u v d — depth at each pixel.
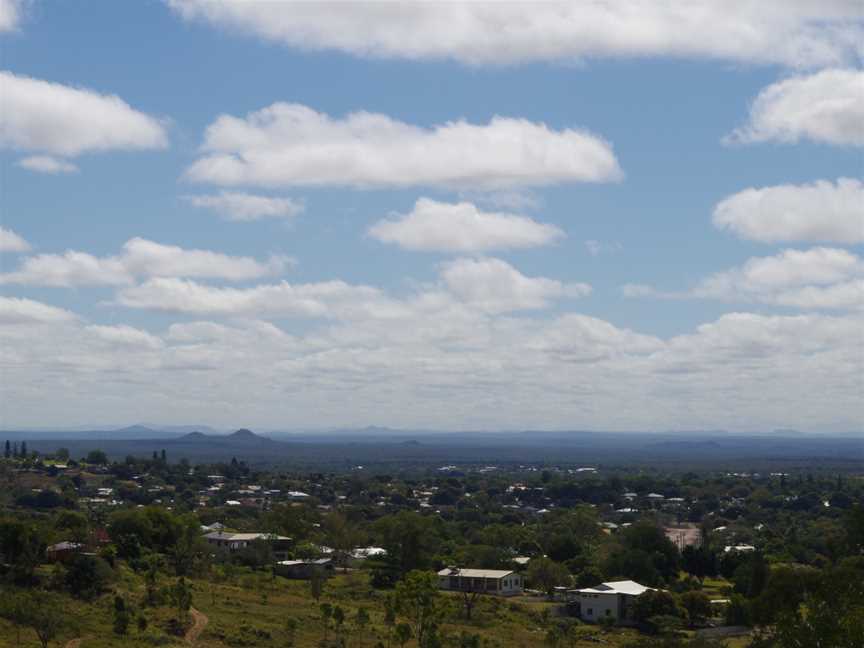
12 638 113.56
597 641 147.00
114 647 111.19
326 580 196.50
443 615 138.88
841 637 87.31
